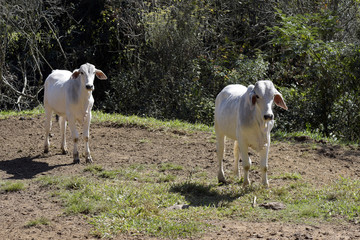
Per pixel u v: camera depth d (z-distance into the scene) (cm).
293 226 602
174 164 939
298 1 1792
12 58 2155
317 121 1395
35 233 608
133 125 1305
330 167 922
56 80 1013
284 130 1409
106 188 760
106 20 2042
